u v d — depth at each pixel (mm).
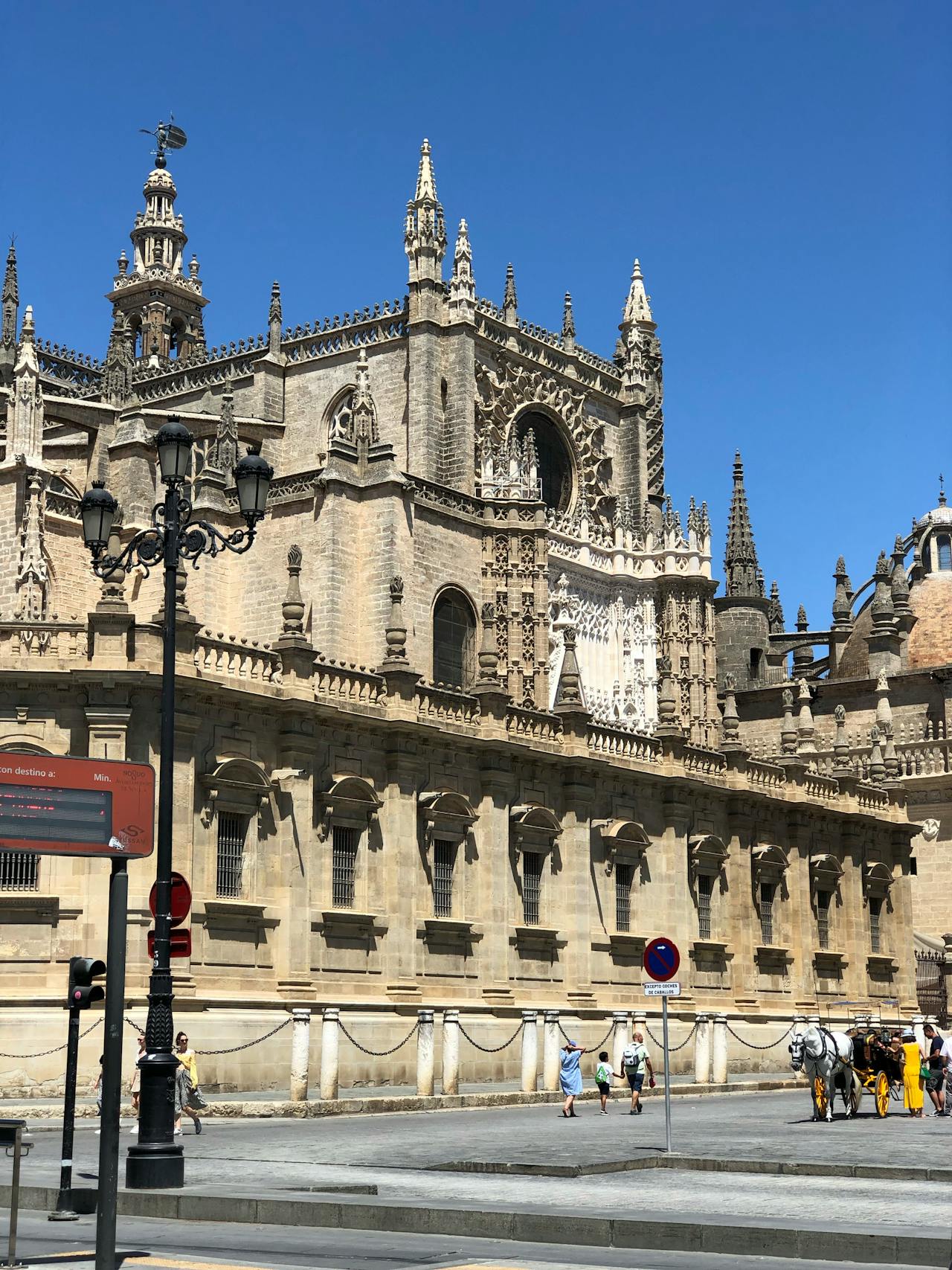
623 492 94688
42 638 42656
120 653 42031
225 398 72688
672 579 87938
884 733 85000
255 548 66375
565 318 92688
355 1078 45906
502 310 87625
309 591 64812
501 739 52781
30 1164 28891
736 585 110625
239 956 44344
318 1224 22578
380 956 48500
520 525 73875
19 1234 21844
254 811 45312
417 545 68188
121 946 17250
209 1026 42188
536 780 54875
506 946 52312
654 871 59500
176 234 112500
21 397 64312
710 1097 50438
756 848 64562
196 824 43562
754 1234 19969
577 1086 41156
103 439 76125
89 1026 40281
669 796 60188
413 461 81125
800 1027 57500
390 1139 33156
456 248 83438
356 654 65562
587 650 84812
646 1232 20500
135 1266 18281
